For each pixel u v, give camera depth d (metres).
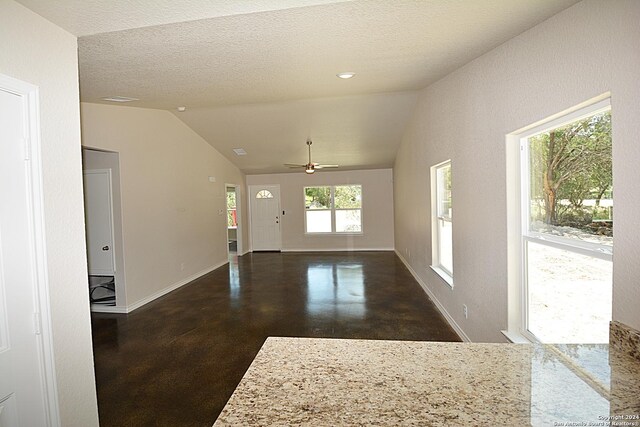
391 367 1.20
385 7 1.92
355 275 6.67
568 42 1.79
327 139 7.07
